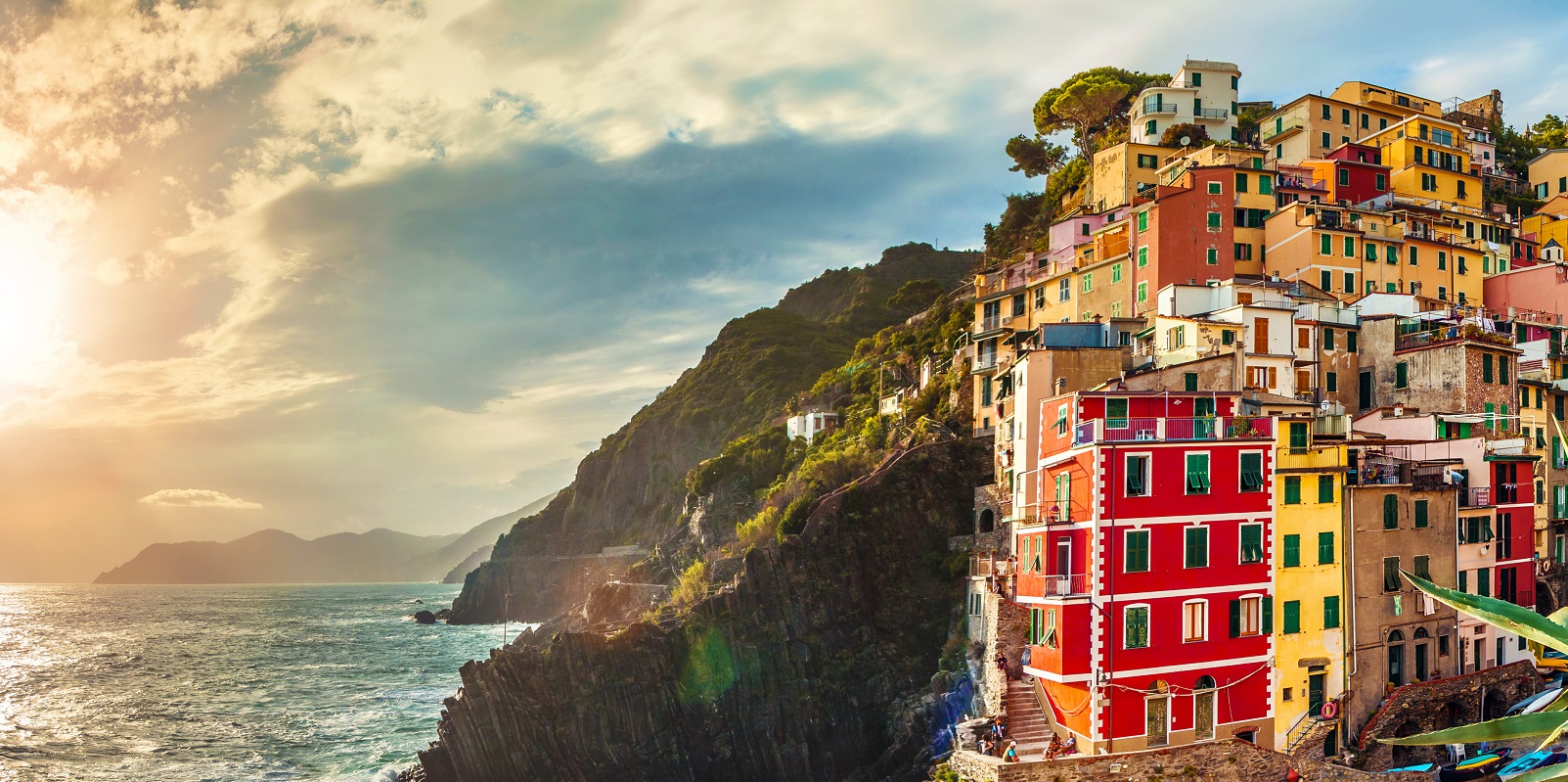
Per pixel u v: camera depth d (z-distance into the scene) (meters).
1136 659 60.62
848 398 170.88
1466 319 90.25
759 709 93.94
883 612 95.00
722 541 155.25
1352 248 103.69
